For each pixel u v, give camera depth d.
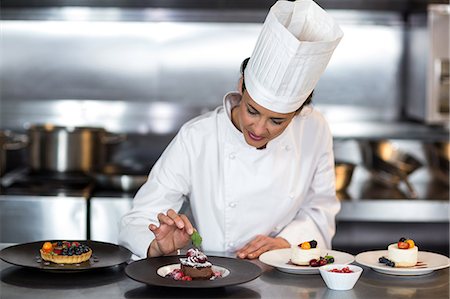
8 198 4.14
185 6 4.82
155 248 2.51
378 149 4.87
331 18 2.42
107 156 4.96
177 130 4.99
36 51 4.95
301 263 2.39
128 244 2.59
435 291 2.20
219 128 2.78
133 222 2.69
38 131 4.51
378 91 5.06
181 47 4.97
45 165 4.52
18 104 4.96
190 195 2.86
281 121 2.47
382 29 5.01
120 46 4.96
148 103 4.98
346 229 4.77
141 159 4.98
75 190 4.32
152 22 4.95
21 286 2.20
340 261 2.43
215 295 2.15
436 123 4.64
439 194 4.57
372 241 4.78
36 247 2.52
